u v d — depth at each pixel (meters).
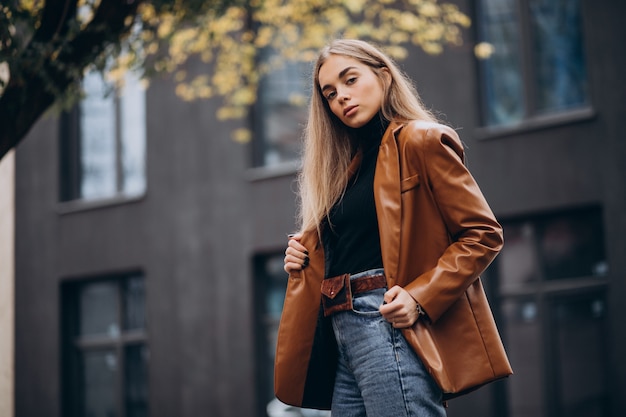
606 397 10.53
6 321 12.21
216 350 13.12
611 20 10.77
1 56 5.11
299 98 11.42
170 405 13.46
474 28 11.66
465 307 2.72
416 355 2.66
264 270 13.09
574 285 10.85
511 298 11.26
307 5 10.02
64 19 5.38
